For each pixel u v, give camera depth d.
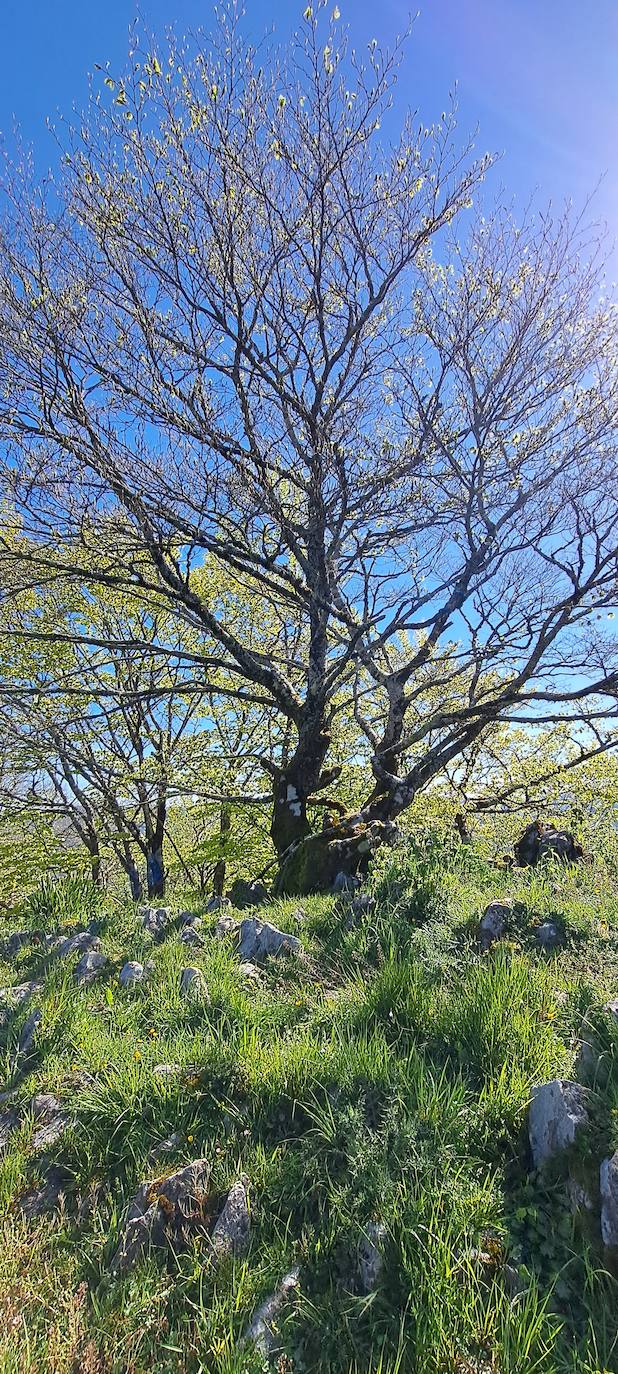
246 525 9.22
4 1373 2.50
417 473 9.36
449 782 13.04
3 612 14.65
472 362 9.19
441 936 4.89
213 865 20.91
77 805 19.06
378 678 10.51
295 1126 3.45
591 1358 2.33
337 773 10.48
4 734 12.08
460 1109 3.25
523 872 6.24
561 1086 3.08
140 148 7.93
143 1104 3.79
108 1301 2.79
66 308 8.41
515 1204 2.88
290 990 4.81
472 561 9.33
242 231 8.54
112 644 9.63
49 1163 3.62
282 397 8.93
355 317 8.86
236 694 10.02
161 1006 4.82
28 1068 4.50
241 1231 2.98
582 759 11.02
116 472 8.20
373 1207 2.89
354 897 6.07
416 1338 2.46
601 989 4.02
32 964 6.10
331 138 8.14
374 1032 3.87
